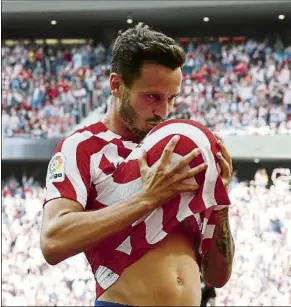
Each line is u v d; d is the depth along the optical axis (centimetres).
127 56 358
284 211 2047
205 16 2238
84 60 2353
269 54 2280
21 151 2155
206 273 402
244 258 1975
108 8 2156
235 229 2025
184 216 338
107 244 361
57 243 341
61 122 2278
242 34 2356
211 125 2225
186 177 335
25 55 2388
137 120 365
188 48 2342
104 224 335
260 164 2211
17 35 2422
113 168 371
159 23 2331
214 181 340
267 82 2238
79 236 338
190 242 365
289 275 1941
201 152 340
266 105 2211
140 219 350
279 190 2106
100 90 2294
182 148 342
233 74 2275
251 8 2131
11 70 2353
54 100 2305
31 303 1984
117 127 384
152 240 346
